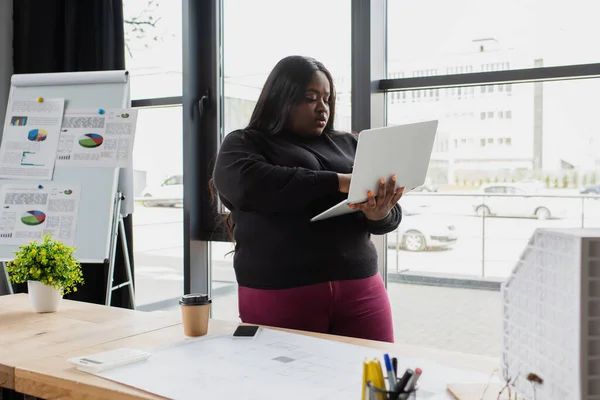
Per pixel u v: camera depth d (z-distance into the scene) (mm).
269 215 1670
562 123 2416
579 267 737
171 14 3244
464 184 2645
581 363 739
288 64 1746
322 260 1647
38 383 1160
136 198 3387
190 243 3121
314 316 1645
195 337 1409
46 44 3303
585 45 2336
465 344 2781
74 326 1586
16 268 1804
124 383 1069
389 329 1745
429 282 2789
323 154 1784
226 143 1750
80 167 2943
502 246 2619
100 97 3004
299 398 982
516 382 914
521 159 2512
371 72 2625
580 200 2416
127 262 3043
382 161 1492
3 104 3424
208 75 3137
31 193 2953
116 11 3174
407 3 2664
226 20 3139
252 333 1400
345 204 1495
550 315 815
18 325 1609
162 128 3311
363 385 852
